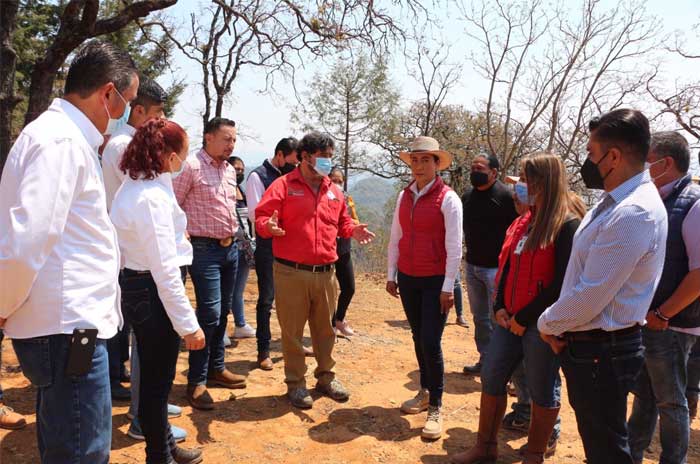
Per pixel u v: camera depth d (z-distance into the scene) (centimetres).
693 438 387
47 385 195
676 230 291
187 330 264
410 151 383
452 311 761
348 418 399
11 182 186
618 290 227
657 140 299
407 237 387
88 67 206
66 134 191
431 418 379
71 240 196
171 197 277
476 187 465
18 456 314
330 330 430
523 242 307
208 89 1353
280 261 407
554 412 309
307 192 404
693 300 285
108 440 210
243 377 440
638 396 324
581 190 1752
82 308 196
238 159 612
